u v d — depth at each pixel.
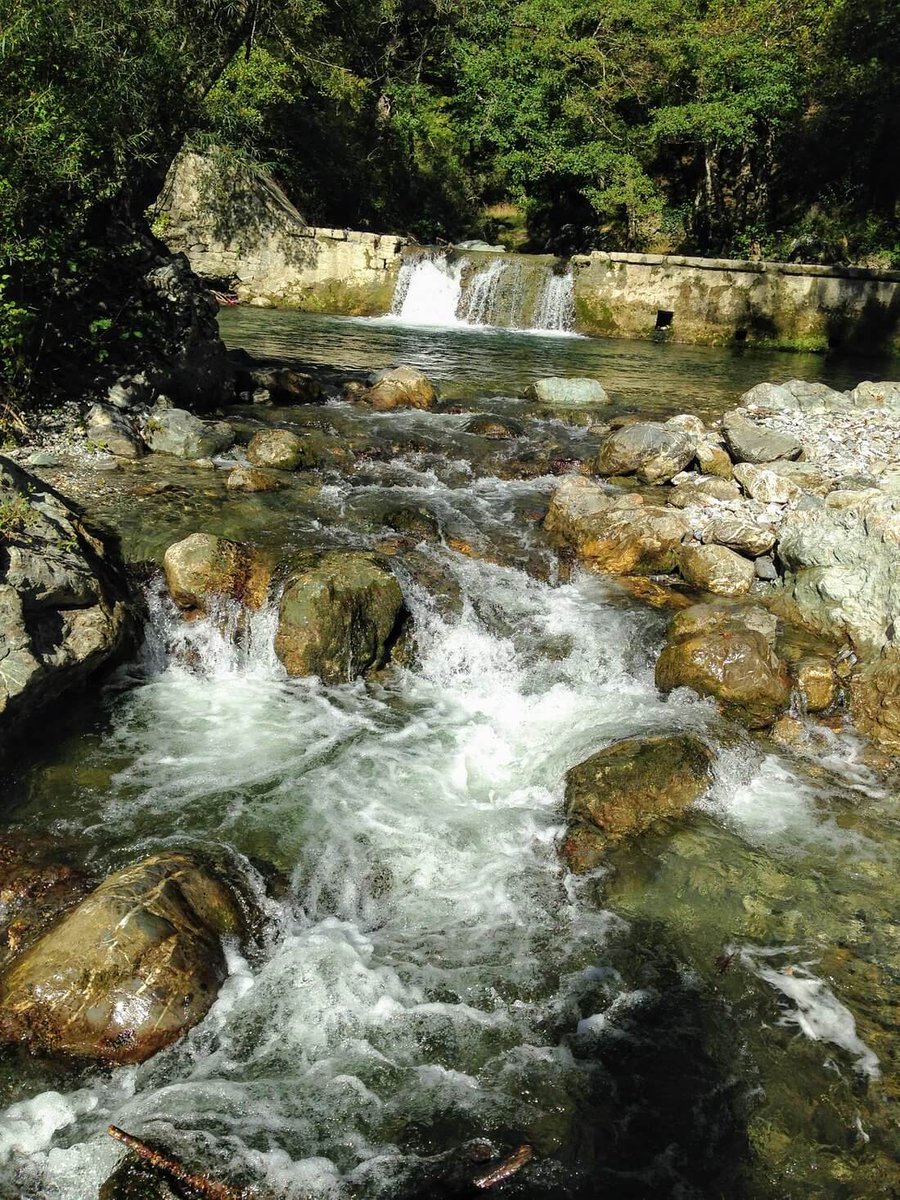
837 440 11.15
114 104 10.08
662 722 6.26
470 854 5.27
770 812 5.61
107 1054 3.91
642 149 29.03
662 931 4.73
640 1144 3.67
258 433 10.00
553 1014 4.25
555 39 27.20
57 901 4.57
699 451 10.34
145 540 7.64
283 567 7.27
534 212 31.50
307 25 17.64
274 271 24.19
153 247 11.80
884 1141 3.67
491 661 7.11
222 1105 3.77
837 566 7.44
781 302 22.42
